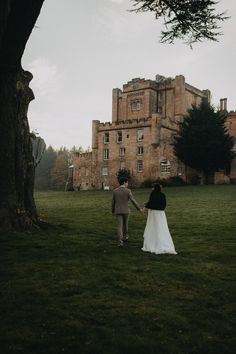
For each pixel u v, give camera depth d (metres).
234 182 55.31
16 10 12.62
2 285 8.49
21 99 15.48
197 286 8.65
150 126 58.78
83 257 11.11
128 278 9.09
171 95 68.06
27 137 15.77
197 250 12.40
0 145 13.74
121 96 73.00
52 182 114.75
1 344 5.88
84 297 7.83
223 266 10.35
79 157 68.56
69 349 5.76
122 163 61.66
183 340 6.09
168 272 9.67
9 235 13.21
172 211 24.78
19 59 13.53
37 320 6.70
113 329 6.38
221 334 6.34
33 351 5.70
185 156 53.97
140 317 6.88
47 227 15.59
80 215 22.97
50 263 10.38
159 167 58.00
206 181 56.66
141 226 18.28
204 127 52.84
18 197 14.60
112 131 63.22
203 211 24.17
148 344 5.89
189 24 13.52
